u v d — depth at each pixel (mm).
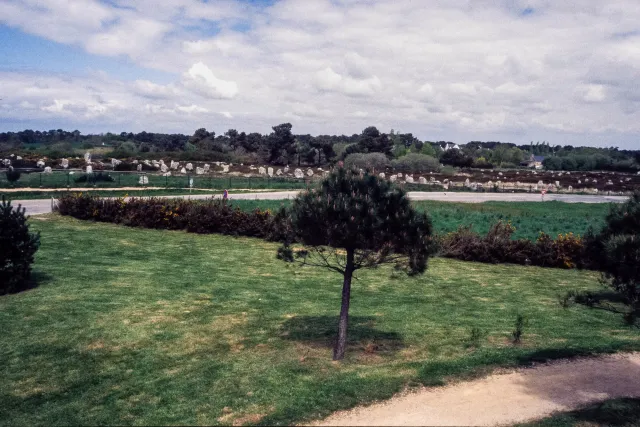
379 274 17359
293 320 11938
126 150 88688
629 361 9484
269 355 9625
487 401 7652
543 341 10664
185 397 7961
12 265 13531
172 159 87500
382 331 11133
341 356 9336
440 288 15750
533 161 141375
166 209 25734
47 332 10891
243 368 8992
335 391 7824
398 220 8555
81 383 8750
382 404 7473
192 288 14688
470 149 144125
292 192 46219
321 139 108062
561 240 19938
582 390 8141
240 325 11531
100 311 12242
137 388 8422
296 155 106125
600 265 8758
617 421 7035
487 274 18016
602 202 53594
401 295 14719
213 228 24969
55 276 15195
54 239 20828
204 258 19203
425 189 61844
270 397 7762
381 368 8836
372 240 8578
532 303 14117
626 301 7738
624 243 7371
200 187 46938
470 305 13789
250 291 14617
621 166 114000
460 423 6938
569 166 116500
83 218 26297
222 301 13453
